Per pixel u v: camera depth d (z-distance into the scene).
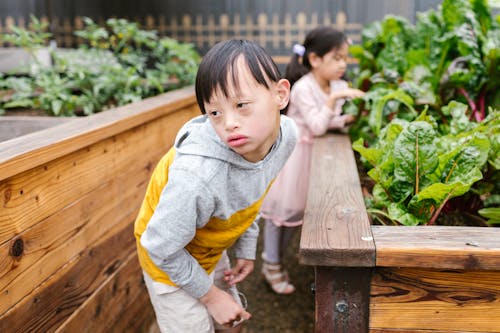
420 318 1.19
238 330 1.71
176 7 5.21
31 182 1.42
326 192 1.55
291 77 2.71
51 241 1.52
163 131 2.48
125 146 2.03
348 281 1.17
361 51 2.74
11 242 1.34
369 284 1.17
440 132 2.09
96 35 3.21
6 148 1.38
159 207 1.20
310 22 5.05
